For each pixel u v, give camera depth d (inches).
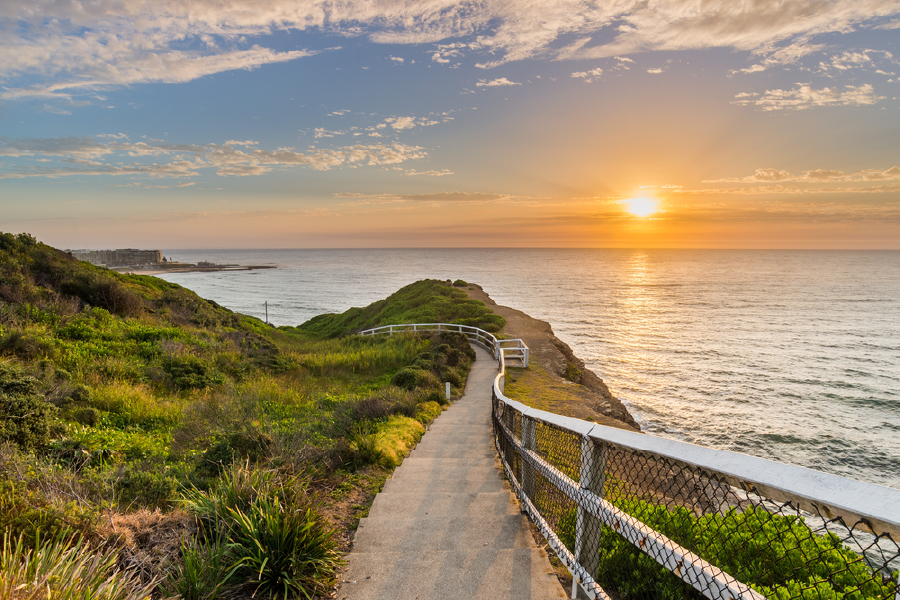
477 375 874.1
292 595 132.5
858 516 55.8
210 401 500.7
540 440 235.3
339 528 182.1
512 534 175.8
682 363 1974.7
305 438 301.3
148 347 695.7
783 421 1251.8
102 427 375.9
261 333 1387.8
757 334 2736.2
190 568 121.4
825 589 91.0
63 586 96.7
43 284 921.5
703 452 83.3
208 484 212.2
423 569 150.5
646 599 120.2
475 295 1974.7
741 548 107.2
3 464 172.9
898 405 1403.8
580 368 1148.5
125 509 169.8
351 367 874.1
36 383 343.6
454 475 276.2
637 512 127.1
